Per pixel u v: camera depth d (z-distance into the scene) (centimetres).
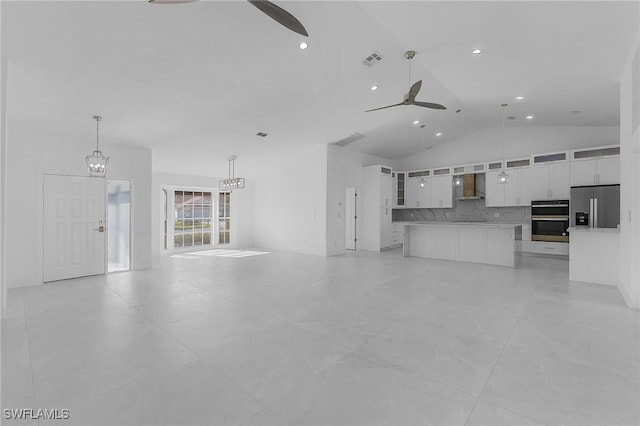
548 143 711
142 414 162
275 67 390
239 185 706
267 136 612
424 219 924
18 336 262
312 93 470
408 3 286
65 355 228
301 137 652
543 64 382
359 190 847
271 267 583
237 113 495
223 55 350
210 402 172
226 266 595
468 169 807
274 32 329
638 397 175
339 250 764
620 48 325
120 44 305
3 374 201
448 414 162
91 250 504
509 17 290
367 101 522
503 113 625
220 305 347
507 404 170
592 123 635
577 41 319
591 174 615
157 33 301
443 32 330
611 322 291
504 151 769
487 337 258
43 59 306
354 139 722
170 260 671
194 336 262
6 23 257
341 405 170
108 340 254
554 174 662
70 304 352
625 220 368
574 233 458
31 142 444
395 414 162
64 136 473
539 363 214
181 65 353
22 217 436
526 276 494
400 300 364
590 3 258
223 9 289
